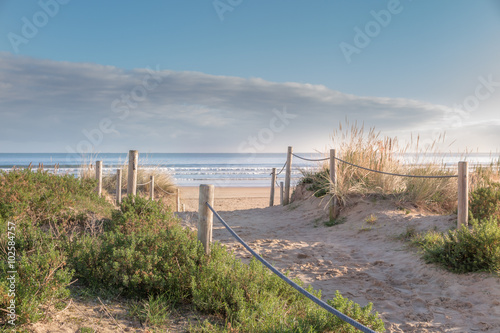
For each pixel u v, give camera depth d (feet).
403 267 19.51
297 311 12.73
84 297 11.82
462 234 17.98
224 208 59.88
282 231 30.60
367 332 7.16
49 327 9.41
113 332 9.68
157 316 10.95
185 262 13.67
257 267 14.39
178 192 49.70
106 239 15.90
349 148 36.65
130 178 25.59
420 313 13.89
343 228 28.91
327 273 18.80
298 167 43.98
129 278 12.71
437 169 32.37
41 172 27.25
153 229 20.13
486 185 32.24
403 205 29.68
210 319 11.49
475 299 14.83
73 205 23.99
